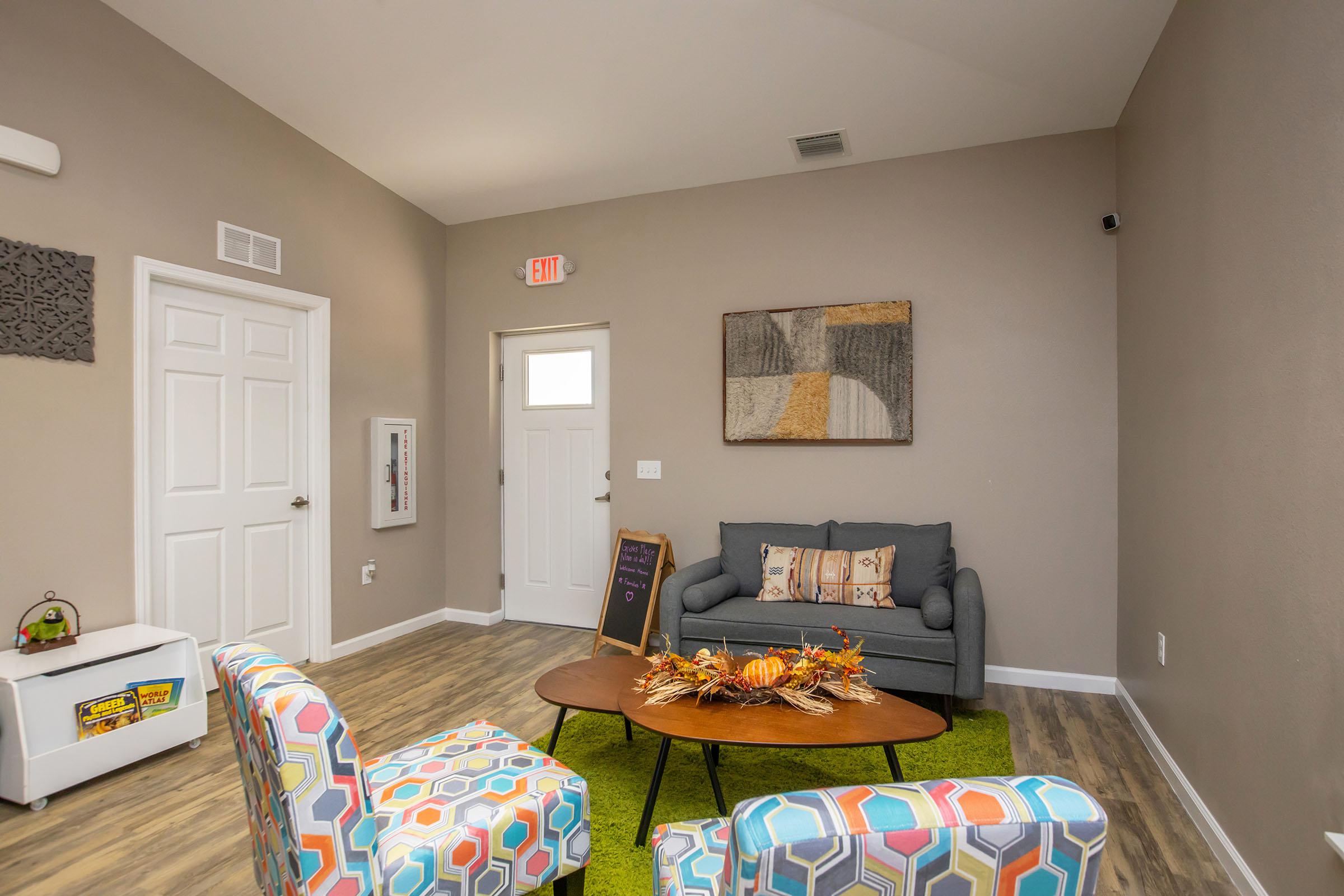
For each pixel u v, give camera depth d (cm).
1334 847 128
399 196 429
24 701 226
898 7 253
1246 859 177
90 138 269
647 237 418
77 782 229
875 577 326
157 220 293
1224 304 195
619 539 406
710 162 377
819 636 298
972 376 348
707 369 402
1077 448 332
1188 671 223
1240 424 184
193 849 200
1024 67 285
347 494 389
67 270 260
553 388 454
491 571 458
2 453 244
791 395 373
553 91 315
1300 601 152
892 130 338
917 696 329
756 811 75
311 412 372
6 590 244
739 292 395
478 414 461
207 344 321
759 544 362
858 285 370
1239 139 185
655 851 135
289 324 362
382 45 288
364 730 283
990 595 345
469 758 169
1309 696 147
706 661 220
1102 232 330
